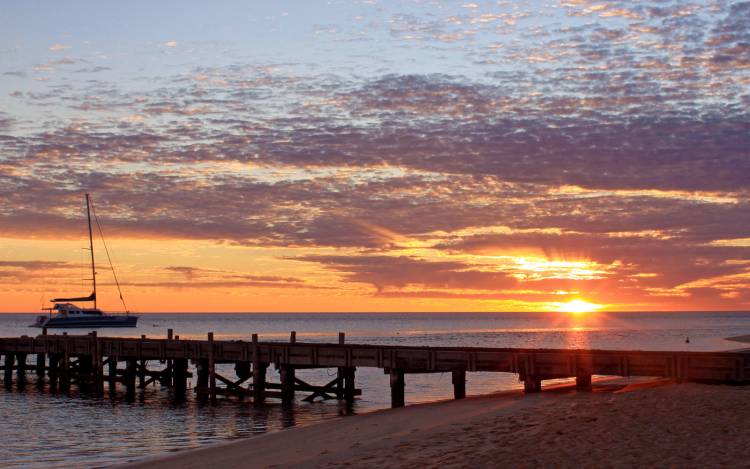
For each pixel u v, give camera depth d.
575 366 31.25
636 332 162.75
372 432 24.31
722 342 106.94
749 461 15.06
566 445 17.91
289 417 36.03
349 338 127.75
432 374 54.59
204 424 34.50
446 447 19.39
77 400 45.16
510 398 30.20
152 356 47.16
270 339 119.56
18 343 56.00
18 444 30.12
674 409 21.55
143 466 22.20
